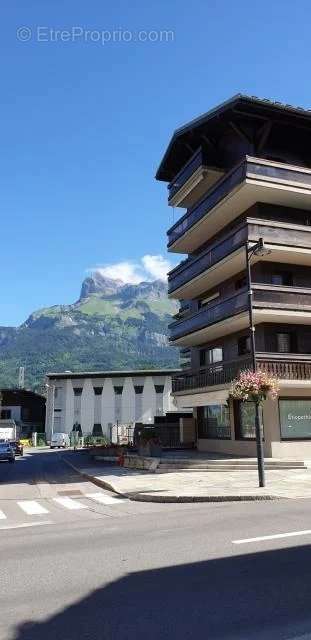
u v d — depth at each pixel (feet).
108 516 41.22
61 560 25.38
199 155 100.73
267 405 78.84
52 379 272.92
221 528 31.60
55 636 15.98
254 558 23.99
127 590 20.18
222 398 85.46
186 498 47.65
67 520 40.19
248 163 83.46
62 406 268.41
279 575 21.21
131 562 24.31
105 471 82.64
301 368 80.48
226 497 46.47
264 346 84.48
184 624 16.56
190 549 26.30
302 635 15.37
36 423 314.35
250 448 83.82
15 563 25.18
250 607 17.78
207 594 19.29
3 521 41.16
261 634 15.55
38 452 206.28
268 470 69.62
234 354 94.73
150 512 41.91
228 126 96.99
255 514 36.70
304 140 97.04
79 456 145.89
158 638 15.57
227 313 86.02
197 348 110.11
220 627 16.20
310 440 79.71
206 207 95.04
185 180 105.91
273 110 88.43
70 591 20.36
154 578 21.61
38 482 74.43
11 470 101.71
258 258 84.38
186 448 106.63
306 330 87.56
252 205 90.12
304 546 25.93
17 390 304.71
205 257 95.14
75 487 66.18
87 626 16.69
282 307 80.89
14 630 16.55
